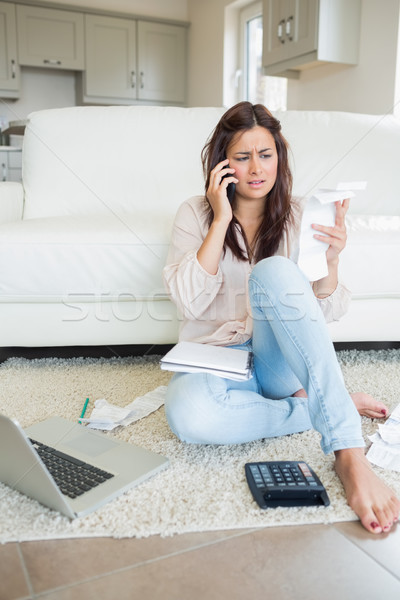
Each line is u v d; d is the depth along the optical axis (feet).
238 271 4.55
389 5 10.79
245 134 4.17
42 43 17.16
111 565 2.90
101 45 17.81
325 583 2.77
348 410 3.58
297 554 2.99
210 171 4.40
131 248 5.75
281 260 3.76
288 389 4.33
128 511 3.35
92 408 5.03
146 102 18.84
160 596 2.67
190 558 2.96
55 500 3.27
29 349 6.52
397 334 6.37
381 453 4.09
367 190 8.03
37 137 7.58
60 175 7.51
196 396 3.83
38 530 3.15
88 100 18.08
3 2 16.51
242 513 3.34
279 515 3.32
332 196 3.72
